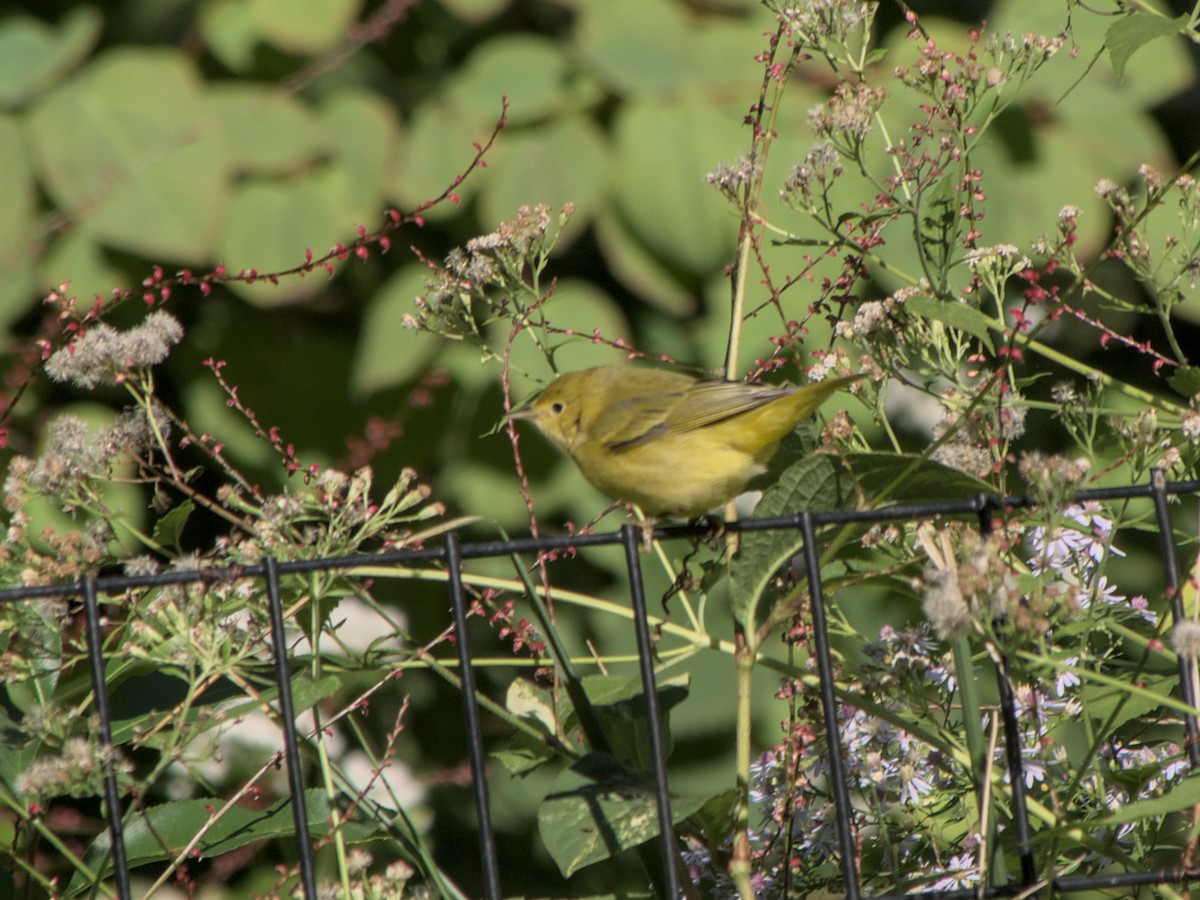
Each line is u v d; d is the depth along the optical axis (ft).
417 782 35.88
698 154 38.65
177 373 42.27
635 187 38.83
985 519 20.97
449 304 26.71
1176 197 40.09
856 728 24.62
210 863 35.27
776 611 23.22
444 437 41.04
